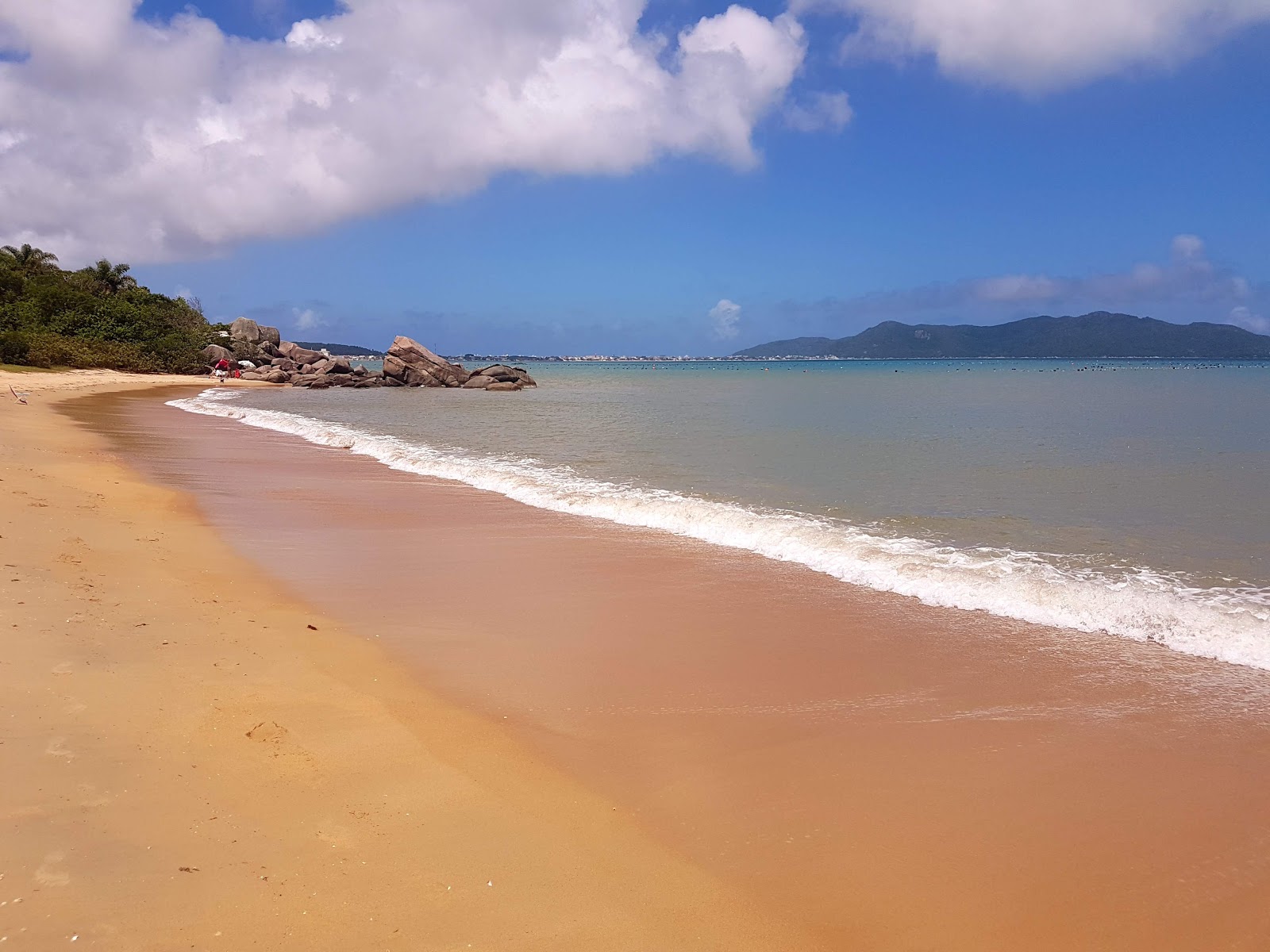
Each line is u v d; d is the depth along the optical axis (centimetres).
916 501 1524
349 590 955
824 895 417
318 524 1315
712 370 18862
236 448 2350
